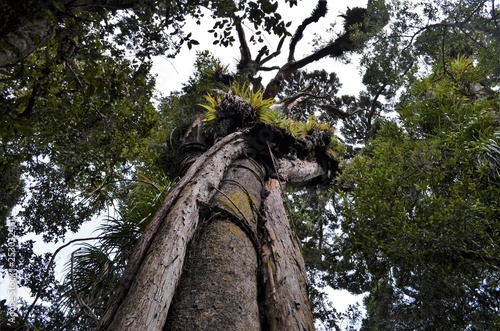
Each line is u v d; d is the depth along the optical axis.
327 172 8.60
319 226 11.32
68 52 4.07
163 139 9.34
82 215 9.05
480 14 9.59
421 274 6.52
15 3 3.26
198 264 3.28
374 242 5.77
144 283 2.64
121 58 4.99
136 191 6.38
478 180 5.39
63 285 4.79
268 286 3.55
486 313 6.38
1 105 3.39
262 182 5.54
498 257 4.89
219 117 6.87
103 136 6.44
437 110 6.84
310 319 3.36
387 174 6.03
